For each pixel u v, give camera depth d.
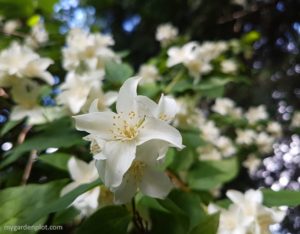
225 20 0.51
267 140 0.29
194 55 0.20
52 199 0.11
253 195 0.12
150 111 0.10
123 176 0.10
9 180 0.15
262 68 0.56
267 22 0.54
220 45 0.26
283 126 0.41
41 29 0.23
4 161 0.14
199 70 0.20
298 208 0.51
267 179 0.48
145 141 0.09
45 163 0.15
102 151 0.09
